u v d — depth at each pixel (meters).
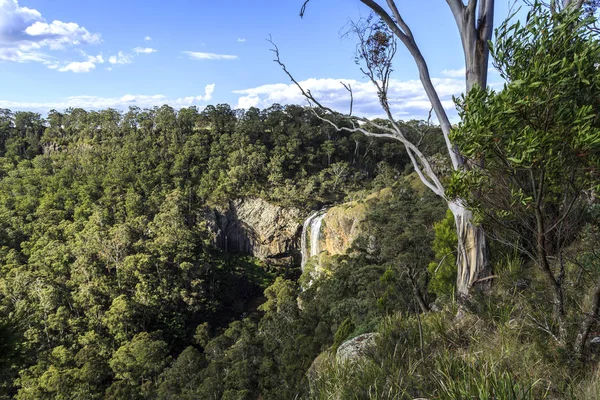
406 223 27.14
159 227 66.50
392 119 6.25
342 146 84.12
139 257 56.03
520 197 2.84
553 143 2.48
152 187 79.75
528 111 2.45
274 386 20.50
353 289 25.08
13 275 54.16
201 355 34.84
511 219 3.51
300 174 82.25
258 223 76.06
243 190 78.06
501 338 3.95
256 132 86.62
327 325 19.80
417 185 45.50
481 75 5.14
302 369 16.48
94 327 47.09
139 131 92.12
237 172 78.25
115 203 75.94
